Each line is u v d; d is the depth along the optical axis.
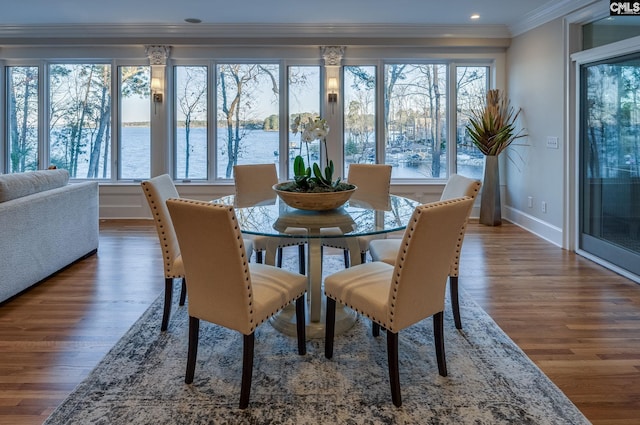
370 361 2.18
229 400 1.85
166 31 5.47
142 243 4.59
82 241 3.93
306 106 5.83
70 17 5.08
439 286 1.98
